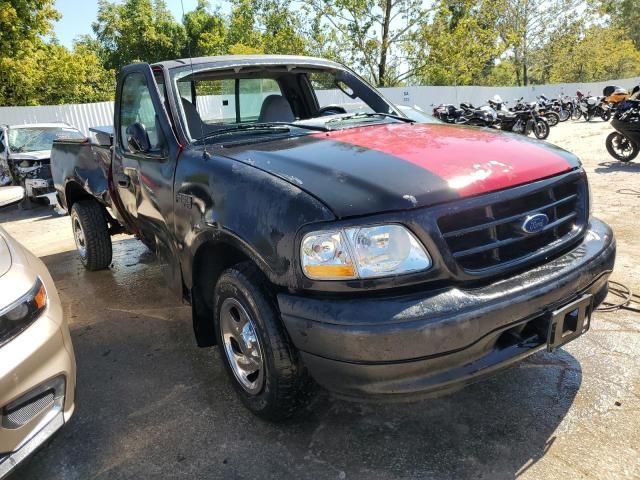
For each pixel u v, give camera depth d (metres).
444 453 2.38
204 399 2.95
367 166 2.33
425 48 24.98
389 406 2.75
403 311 1.99
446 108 15.98
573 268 2.31
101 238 5.23
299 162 2.47
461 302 2.03
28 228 8.23
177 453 2.51
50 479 2.40
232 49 23.25
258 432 2.62
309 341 2.12
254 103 3.90
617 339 3.24
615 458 2.27
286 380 2.37
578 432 2.45
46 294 2.35
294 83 4.18
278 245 2.19
